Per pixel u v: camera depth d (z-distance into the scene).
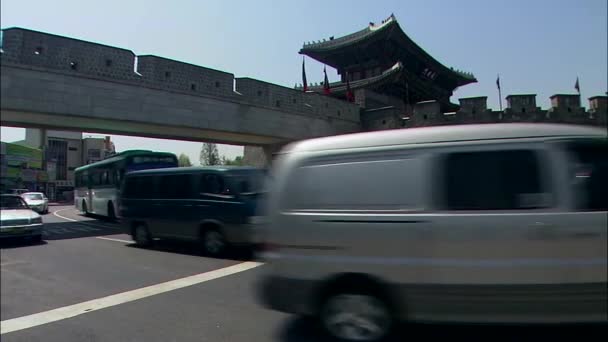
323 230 4.18
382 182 4.08
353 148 4.26
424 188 3.94
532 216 3.70
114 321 5.34
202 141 22.39
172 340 4.66
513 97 24.86
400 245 3.93
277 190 4.47
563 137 3.86
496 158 3.88
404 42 37.94
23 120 15.55
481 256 3.75
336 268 4.10
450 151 3.97
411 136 4.12
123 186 12.67
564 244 3.66
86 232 15.88
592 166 3.84
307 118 23.91
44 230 16.75
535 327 4.58
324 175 4.29
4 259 9.95
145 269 8.59
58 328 5.12
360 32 38.75
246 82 20.92
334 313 4.16
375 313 4.04
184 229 10.68
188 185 10.70
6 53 14.15
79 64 15.78
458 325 4.68
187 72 18.78
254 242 9.48
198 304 6.00
